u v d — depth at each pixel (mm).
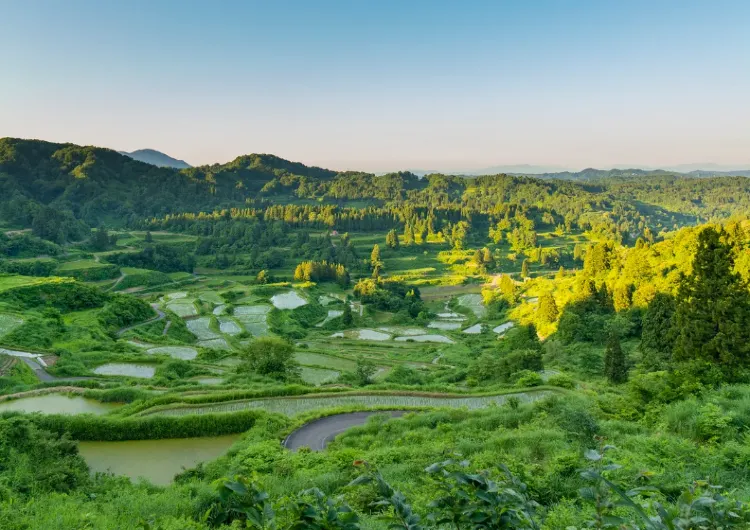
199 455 33688
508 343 82250
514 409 32812
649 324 54406
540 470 14492
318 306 152375
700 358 29156
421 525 3914
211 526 12648
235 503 3844
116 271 169625
